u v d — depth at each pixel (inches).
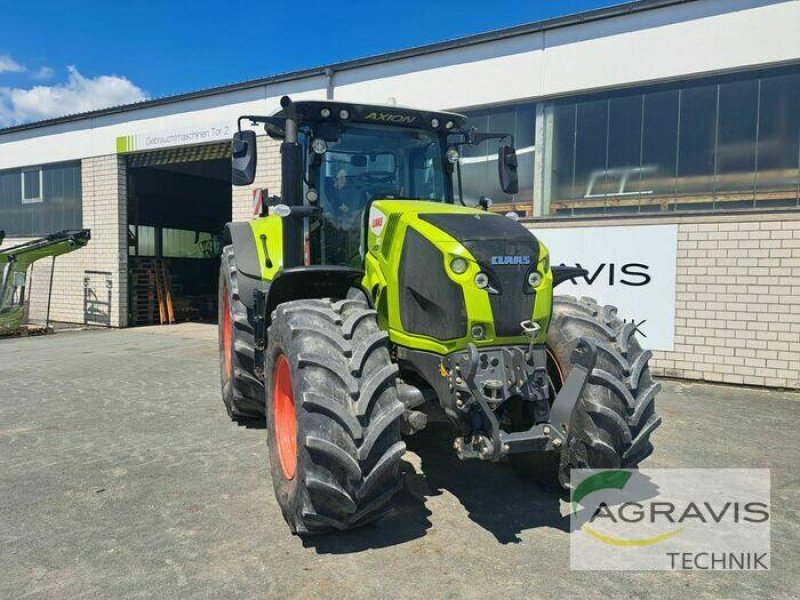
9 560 116.5
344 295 155.9
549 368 151.4
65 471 164.1
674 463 172.7
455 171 180.7
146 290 561.0
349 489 112.0
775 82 275.9
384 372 117.7
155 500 144.5
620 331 144.7
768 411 233.8
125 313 532.4
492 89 342.0
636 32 300.8
